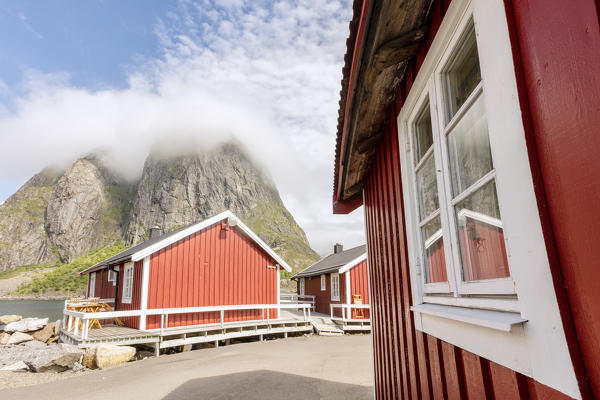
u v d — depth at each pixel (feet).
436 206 7.34
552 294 3.40
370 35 6.62
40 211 610.24
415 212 8.21
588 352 2.99
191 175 585.63
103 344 31.45
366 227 15.80
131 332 35.83
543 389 3.59
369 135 11.32
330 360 27.32
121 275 48.96
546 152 3.50
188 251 43.60
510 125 4.06
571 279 3.18
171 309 36.42
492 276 4.99
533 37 3.63
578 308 3.10
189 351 34.91
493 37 4.38
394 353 10.69
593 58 2.82
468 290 5.44
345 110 9.86
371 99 9.28
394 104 9.61
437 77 6.32
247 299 47.24
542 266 3.54
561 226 3.31
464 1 5.13
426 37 6.88
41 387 22.61
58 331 47.73
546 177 3.51
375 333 14.35
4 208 595.06
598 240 2.82
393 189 10.11
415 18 6.48
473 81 5.78
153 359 31.63
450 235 6.06
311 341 39.17
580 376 3.07
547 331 3.47
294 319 47.11
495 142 4.41
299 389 19.27
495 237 4.88
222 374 23.49
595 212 2.85
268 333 42.04
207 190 580.30
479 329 4.95
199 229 44.60
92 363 28.99
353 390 18.79
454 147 5.95
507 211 4.17
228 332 41.16
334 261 69.62
